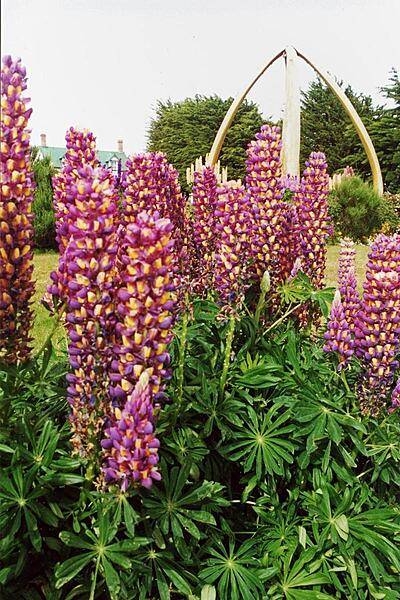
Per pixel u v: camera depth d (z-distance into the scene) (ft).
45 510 6.11
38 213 35.55
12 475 6.27
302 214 9.94
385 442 7.80
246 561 7.13
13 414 7.37
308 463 7.55
